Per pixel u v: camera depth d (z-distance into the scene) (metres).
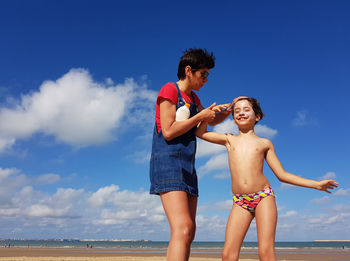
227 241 3.48
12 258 25.91
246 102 3.88
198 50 3.38
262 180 3.56
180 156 3.10
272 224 3.36
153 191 3.11
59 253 39.19
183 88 3.41
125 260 24.20
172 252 2.75
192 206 3.23
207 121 3.60
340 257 33.09
